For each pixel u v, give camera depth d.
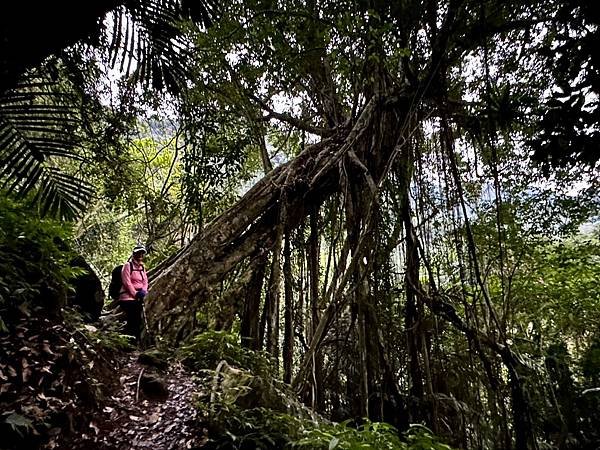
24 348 3.21
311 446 3.26
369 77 6.71
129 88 5.57
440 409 6.71
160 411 3.79
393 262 7.28
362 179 6.91
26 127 1.43
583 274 8.70
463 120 6.23
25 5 0.96
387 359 6.76
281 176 7.71
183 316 6.62
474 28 4.93
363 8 5.24
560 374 8.07
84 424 3.19
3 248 3.80
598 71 2.73
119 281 6.16
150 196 9.49
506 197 8.26
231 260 7.29
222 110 8.06
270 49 6.98
